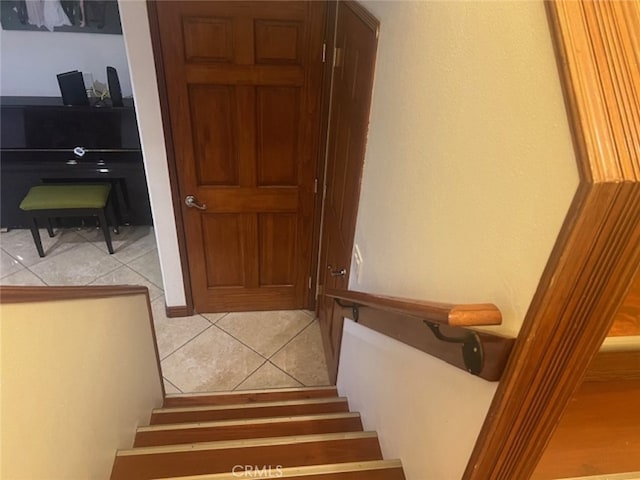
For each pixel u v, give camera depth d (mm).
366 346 1966
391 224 1556
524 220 727
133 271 3838
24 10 3805
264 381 2949
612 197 569
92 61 4160
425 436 1242
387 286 1598
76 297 1354
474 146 915
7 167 3816
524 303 736
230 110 2650
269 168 2891
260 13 2387
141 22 2324
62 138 3939
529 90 703
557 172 632
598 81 581
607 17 604
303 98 2672
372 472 1469
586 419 1032
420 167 1261
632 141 564
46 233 4230
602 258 617
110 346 1688
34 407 1095
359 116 1960
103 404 1593
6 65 4035
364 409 2014
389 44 1537
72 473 1311
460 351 925
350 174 2193
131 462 1690
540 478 949
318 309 3426
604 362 990
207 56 2473
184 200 2898
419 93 1257
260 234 3133
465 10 957
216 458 1714
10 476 973
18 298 1007
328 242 2895
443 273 1092
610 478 960
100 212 3834
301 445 1756
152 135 2650
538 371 740
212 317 3396
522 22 723
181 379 2932
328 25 2459
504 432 827
